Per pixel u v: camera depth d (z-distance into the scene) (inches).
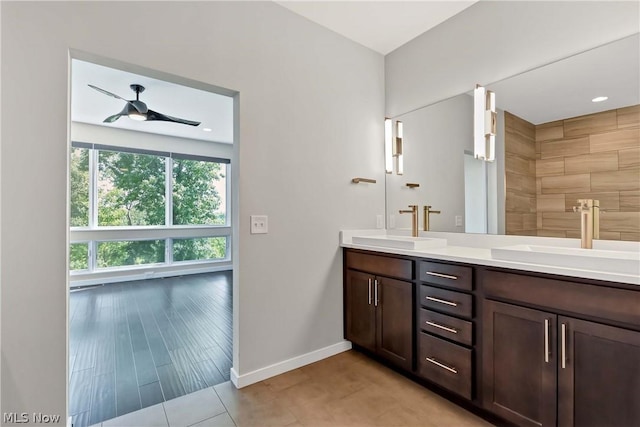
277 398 73.0
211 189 234.4
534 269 55.8
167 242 214.4
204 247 230.5
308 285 90.9
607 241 63.8
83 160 184.5
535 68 74.4
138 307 144.7
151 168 208.2
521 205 77.0
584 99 67.2
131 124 184.7
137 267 202.4
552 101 71.8
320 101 93.8
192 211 225.5
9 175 52.8
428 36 98.3
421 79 100.3
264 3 82.5
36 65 54.6
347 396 73.9
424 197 99.7
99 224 190.2
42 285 55.1
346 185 100.3
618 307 46.8
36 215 54.7
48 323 55.5
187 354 96.3
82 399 72.4
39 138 54.9
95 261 189.0
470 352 66.1
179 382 80.0
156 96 141.2
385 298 86.0
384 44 106.0
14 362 53.2
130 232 197.5
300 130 89.0
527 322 57.3
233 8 77.2
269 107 82.7
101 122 180.2
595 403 48.9
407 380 81.1
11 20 52.7
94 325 121.4
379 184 110.6
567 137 69.7
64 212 56.8
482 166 84.4
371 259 90.0
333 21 92.7
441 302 72.1
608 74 64.1
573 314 51.4
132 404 70.6
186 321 126.6
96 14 59.9
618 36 62.6
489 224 83.3
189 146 220.8
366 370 86.4
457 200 90.4
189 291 174.1
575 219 68.6
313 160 92.0
